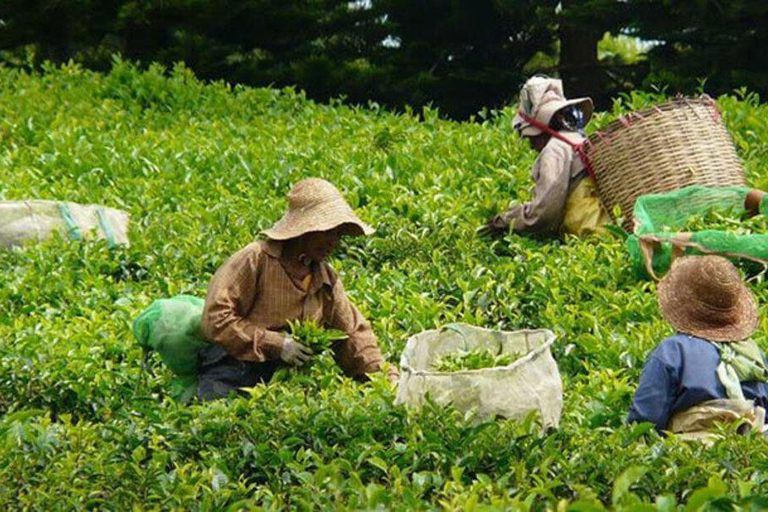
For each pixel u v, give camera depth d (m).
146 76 26.36
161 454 10.35
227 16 33.97
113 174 20.19
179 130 23.94
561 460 9.81
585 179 16.66
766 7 31.08
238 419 10.78
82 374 12.79
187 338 12.08
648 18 32.12
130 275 16.28
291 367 11.88
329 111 25.08
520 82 35.06
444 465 10.02
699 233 15.12
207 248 16.42
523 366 10.35
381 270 16.17
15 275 15.79
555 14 32.69
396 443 10.22
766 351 13.01
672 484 9.57
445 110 35.88
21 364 12.80
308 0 34.78
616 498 8.59
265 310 11.95
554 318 14.34
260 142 22.05
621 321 14.54
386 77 34.88
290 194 12.12
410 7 35.62
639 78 34.97
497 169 19.28
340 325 12.26
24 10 33.66
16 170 20.27
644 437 10.38
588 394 12.21
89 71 27.30
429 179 19.16
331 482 9.56
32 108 24.59
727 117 20.91
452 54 36.09
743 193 16.25
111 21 33.91
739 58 32.09
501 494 9.35
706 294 10.56
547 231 16.78
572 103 16.91
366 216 17.41
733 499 8.70
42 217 16.97
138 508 9.16
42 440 10.66
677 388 10.44
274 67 34.75
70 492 9.96
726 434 10.00
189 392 12.18
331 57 35.81
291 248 12.03
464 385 10.26
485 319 14.88
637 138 16.41
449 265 16.09
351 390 11.33
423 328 14.38
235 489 10.00
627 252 15.81
